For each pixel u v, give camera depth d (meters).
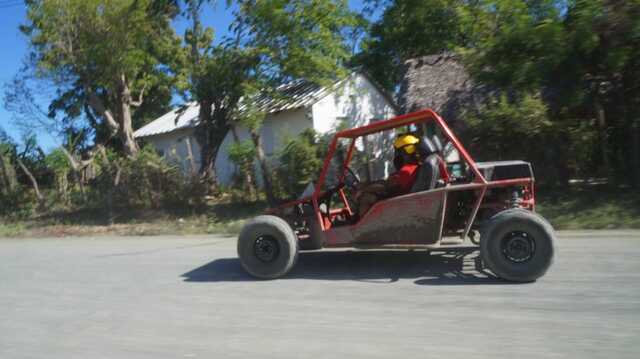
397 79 23.89
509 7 12.09
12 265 9.83
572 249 7.92
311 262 8.12
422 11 19.81
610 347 4.36
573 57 11.70
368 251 8.59
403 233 6.89
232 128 16.75
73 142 24.70
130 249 10.90
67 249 11.49
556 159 12.62
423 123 7.09
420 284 6.54
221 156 23.56
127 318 5.96
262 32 14.38
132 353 4.87
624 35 10.91
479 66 12.61
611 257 7.27
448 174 7.21
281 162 15.30
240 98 15.65
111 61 17.34
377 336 4.93
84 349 5.05
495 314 5.30
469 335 4.80
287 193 15.04
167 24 17.75
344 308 5.81
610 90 12.66
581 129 12.49
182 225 13.73
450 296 5.98
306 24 14.17
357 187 7.51
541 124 12.56
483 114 13.38
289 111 20.34
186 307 6.25
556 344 4.48
